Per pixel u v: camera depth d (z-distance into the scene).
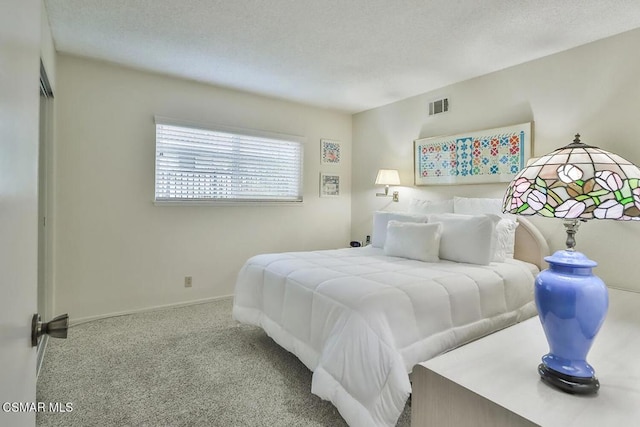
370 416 1.42
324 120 4.46
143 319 3.04
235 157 3.79
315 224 4.42
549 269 0.99
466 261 2.51
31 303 0.70
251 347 2.48
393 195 4.14
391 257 2.79
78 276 2.95
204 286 3.59
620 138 2.39
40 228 2.64
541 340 1.26
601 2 2.05
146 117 3.23
